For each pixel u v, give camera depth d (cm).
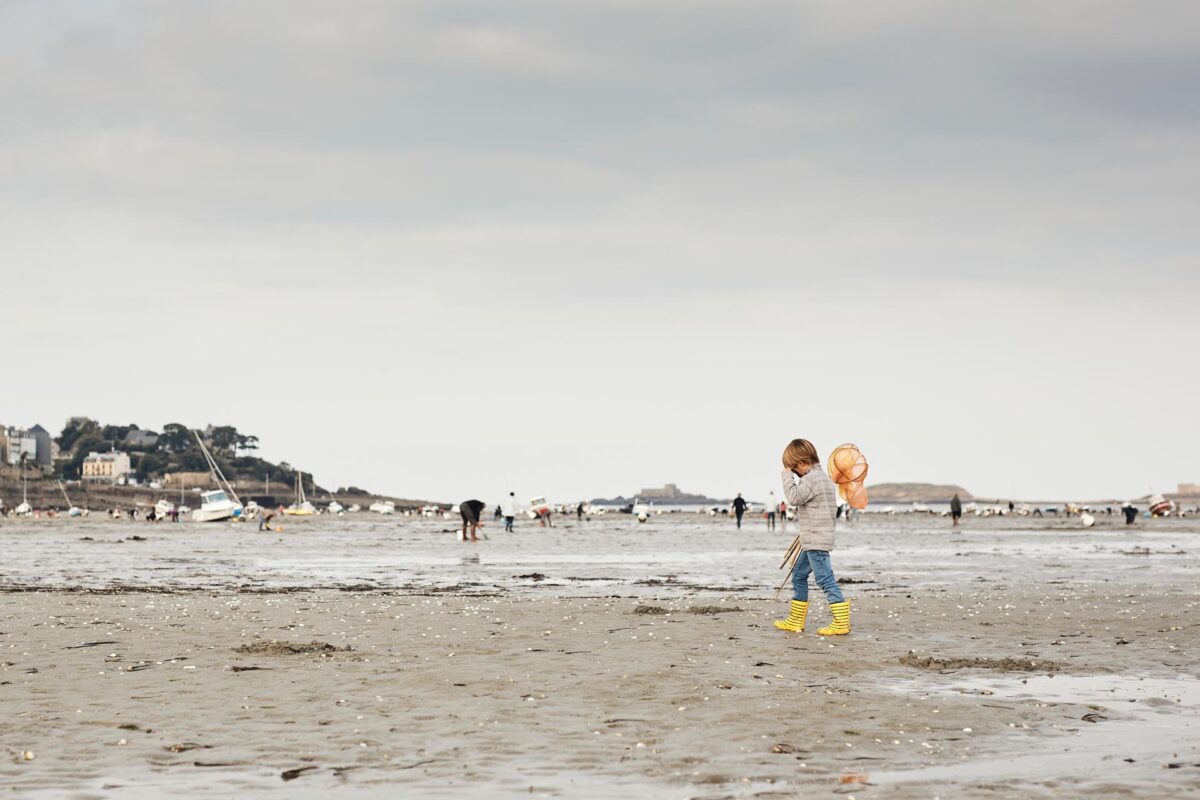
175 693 1075
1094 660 1285
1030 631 1555
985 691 1080
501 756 823
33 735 895
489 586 2623
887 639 1467
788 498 1522
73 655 1330
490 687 1101
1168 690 1091
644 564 3600
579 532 7675
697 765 796
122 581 2864
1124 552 4344
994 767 789
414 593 2391
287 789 734
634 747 850
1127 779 751
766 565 3512
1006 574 2962
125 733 903
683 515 16775
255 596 2286
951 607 1909
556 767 791
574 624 1645
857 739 877
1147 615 1761
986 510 14500
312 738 884
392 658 1296
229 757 823
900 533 7250
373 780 757
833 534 1512
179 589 2536
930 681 1139
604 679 1144
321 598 2220
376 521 14388
